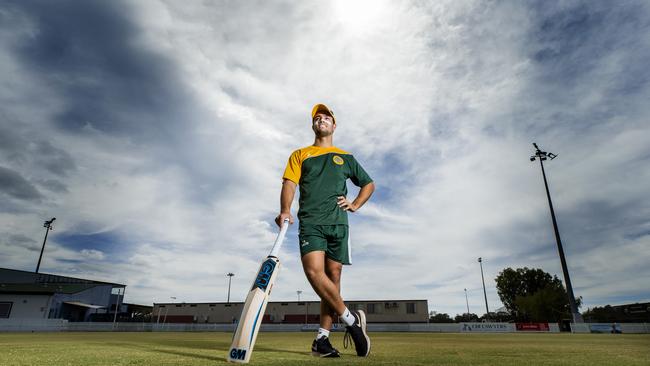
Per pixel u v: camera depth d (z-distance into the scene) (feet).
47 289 115.96
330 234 7.02
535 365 4.90
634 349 8.93
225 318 158.51
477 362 5.30
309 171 7.62
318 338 6.34
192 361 5.14
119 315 145.07
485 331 97.14
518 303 149.59
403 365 4.74
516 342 14.05
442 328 107.55
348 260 7.30
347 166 8.05
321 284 6.37
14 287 115.55
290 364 4.76
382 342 13.51
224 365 4.71
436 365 4.80
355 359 5.69
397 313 147.64
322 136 8.71
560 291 143.54
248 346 4.96
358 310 6.65
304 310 156.04
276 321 156.25
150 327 122.01
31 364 4.76
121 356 5.91
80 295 132.16
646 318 112.16
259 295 5.32
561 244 85.87
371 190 8.37
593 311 138.31
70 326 105.50
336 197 7.39
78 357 5.71
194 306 163.22
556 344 12.18
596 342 14.25
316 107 9.00
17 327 95.45
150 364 4.75
